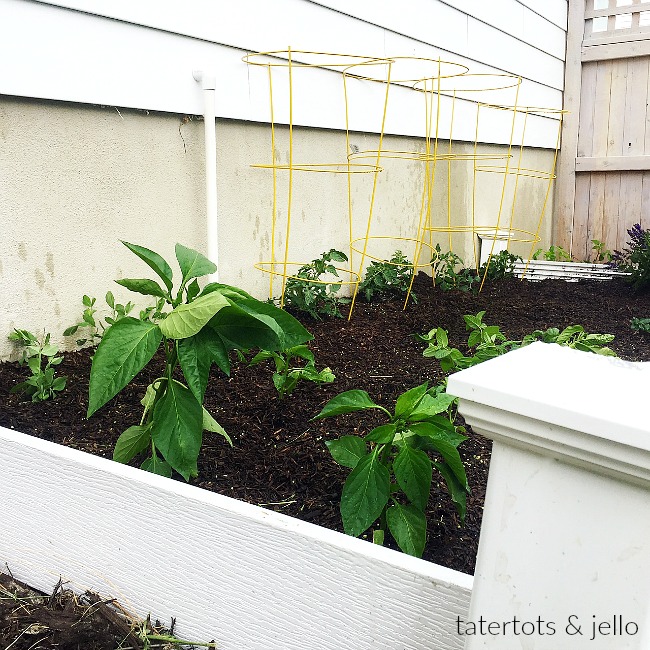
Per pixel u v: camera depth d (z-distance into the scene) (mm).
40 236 2412
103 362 1477
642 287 4531
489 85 5352
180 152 2912
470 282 4582
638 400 781
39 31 2297
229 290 1627
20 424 1935
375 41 4008
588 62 6352
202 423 1578
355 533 1343
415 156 4629
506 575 900
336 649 1264
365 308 3635
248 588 1353
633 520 790
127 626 1493
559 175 6617
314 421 2012
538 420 792
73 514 1570
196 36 2873
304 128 3605
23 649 1483
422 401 1483
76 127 2486
